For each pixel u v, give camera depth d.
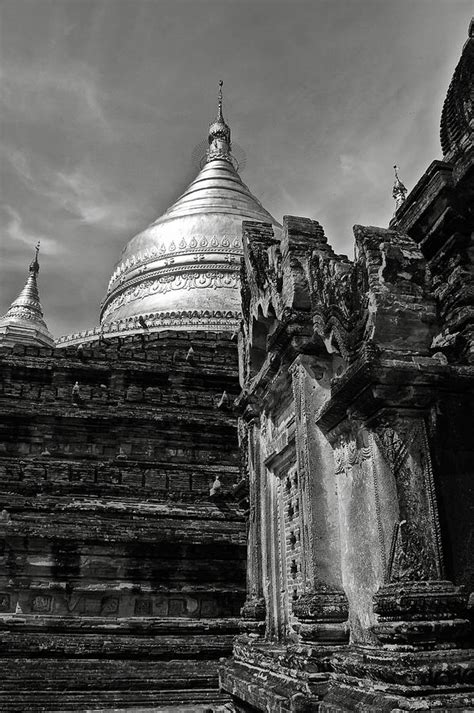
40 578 17.97
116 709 15.11
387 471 8.61
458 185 10.05
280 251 13.33
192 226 32.97
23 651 16.67
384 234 9.76
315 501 10.67
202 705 15.45
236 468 21.20
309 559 10.45
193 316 28.06
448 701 7.02
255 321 15.17
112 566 18.38
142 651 17.00
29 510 19.02
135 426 21.28
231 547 19.14
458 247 10.30
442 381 8.91
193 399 22.16
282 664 10.73
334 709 8.29
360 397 9.09
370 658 8.16
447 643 7.68
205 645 17.36
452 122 11.08
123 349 22.92
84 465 20.20
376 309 9.08
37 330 35.06
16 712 14.82
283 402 13.91
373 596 8.42
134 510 19.55
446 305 10.30
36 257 37.97
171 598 18.52
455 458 8.86
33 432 20.67
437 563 8.13
